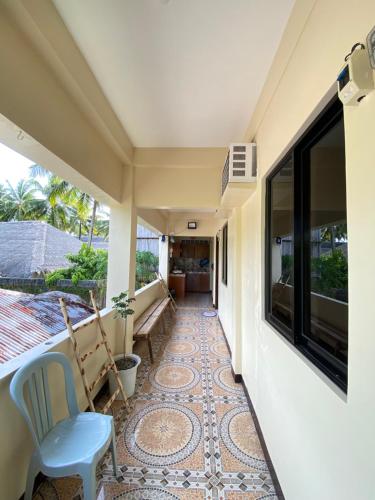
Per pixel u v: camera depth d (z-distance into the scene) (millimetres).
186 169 2900
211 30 1324
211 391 2502
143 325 3463
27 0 1056
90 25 1319
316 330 1201
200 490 1448
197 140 2646
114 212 2871
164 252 6676
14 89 1143
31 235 5633
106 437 1355
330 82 893
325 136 1149
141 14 1246
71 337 1731
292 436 1232
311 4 1034
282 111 1428
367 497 666
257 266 2062
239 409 2215
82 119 1830
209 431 1932
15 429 1242
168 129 2424
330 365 994
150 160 2820
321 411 948
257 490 1454
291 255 1455
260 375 1887
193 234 6648
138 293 4117
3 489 1167
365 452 677
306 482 1063
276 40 1383
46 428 1387
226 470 1585
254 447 1782
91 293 2240
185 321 5266
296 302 1325
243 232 2729
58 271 4508
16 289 3893
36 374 1355
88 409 2082
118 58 1544
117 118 2240
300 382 1156
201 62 1553
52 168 1704
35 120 1294
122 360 2574
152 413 2139
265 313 1865
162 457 1675
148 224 4645
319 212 1249
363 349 691
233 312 3020
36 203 8719
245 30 1321
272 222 1860
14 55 1141
